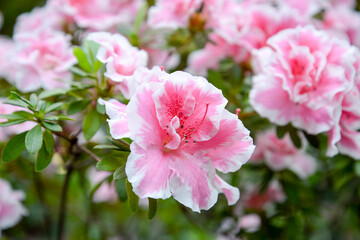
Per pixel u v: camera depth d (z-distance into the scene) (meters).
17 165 0.49
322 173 0.54
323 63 0.39
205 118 0.33
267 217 0.50
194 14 0.48
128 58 0.37
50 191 0.57
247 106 0.45
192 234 0.64
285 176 0.49
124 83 0.37
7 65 0.51
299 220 0.49
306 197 0.52
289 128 0.42
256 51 0.43
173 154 0.33
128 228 0.62
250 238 0.49
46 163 0.37
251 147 0.34
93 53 0.40
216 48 0.49
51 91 0.39
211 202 0.33
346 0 0.54
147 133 0.32
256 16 0.45
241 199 0.53
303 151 0.49
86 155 0.43
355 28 0.51
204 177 0.33
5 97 0.48
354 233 0.62
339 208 0.58
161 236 0.65
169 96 0.33
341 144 0.40
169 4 0.47
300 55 0.39
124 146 0.34
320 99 0.39
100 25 0.49
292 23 0.45
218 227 0.52
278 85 0.41
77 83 0.40
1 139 0.47
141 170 0.32
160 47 0.48
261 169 0.49
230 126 0.33
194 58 0.51
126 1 0.52
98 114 0.40
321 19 0.53
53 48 0.44
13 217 0.48
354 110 0.39
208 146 0.34
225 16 0.48
